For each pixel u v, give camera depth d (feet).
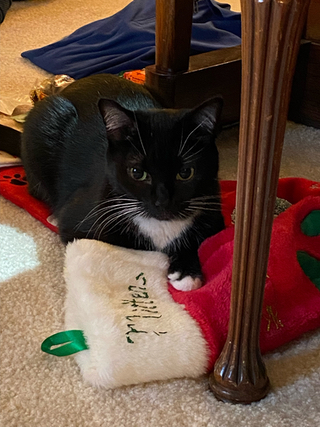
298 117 6.14
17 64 7.70
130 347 2.65
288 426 2.51
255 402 2.65
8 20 9.71
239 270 2.35
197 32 6.90
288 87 1.85
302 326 3.00
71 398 2.69
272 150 1.99
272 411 2.60
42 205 4.41
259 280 2.36
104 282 3.05
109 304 2.84
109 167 3.42
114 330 2.69
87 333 2.80
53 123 4.33
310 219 3.50
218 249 3.33
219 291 2.95
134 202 3.34
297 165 5.17
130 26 7.38
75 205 3.71
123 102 4.22
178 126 3.19
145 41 7.21
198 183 3.33
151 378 2.72
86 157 3.97
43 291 3.46
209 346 2.78
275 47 1.74
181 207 3.29
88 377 2.69
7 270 3.68
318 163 5.22
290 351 3.01
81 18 9.92
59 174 4.18
